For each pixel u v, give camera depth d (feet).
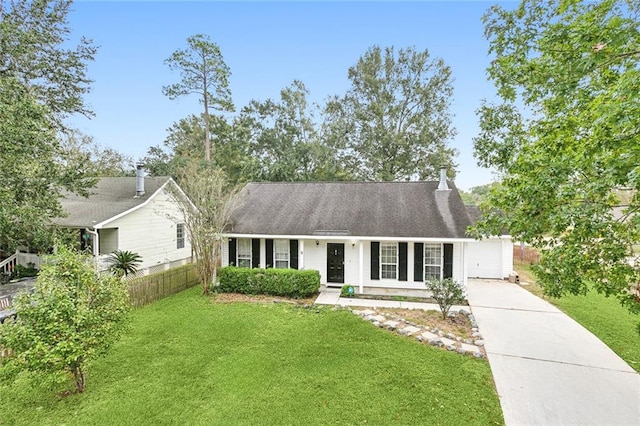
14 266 47.93
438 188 46.93
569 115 17.88
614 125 12.87
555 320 30.78
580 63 15.31
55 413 16.35
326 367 21.01
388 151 98.02
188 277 43.45
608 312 33.53
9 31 37.70
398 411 16.52
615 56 14.87
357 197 47.93
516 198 18.33
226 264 44.83
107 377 19.83
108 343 18.45
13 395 17.99
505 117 24.30
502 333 27.43
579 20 16.22
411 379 19.58
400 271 40.93
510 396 18.08
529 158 18.13
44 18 45.01
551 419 16.10
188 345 24.53
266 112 108.88
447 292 30.35
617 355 23.45
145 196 55.77
